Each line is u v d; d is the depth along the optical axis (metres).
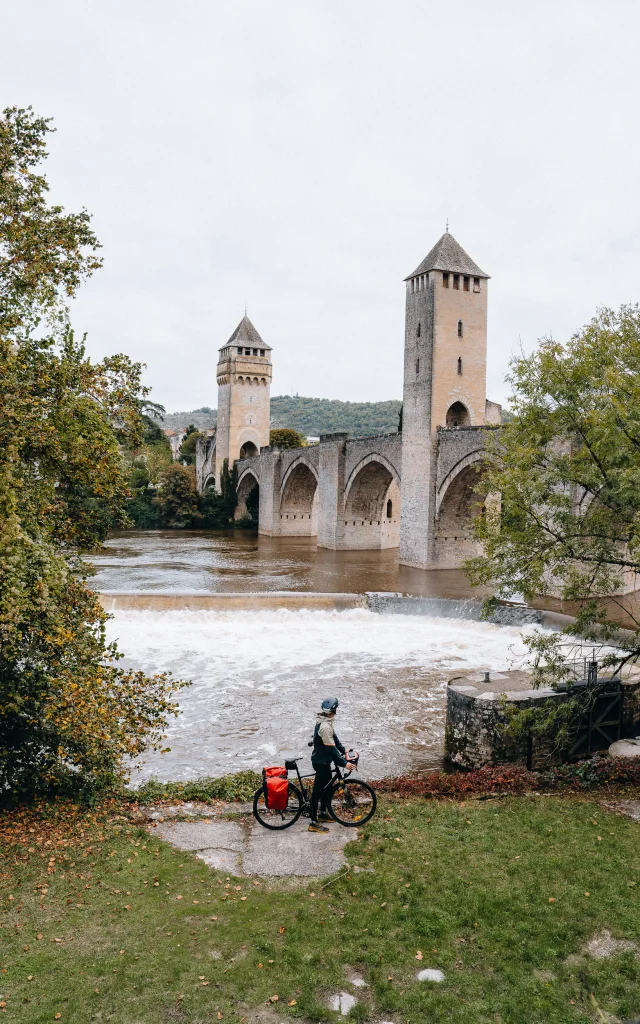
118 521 14.78
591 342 14.96
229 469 107.31
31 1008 7.46
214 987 7.83
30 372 13.08
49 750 13.39
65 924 8.97
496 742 18.59
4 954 8.34
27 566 11.30
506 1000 7.68
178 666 28.34
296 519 90.94
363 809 12.45
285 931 8.80
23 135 14.06
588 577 15.47
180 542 81.12
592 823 12.29
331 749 11.60
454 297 55.66
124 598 37.22
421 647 31.33
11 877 10.14
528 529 15.30
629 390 13.91
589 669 19.94
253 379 111.12
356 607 38.59
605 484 14.66
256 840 11.45
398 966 8.23
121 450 14.98
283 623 35.66
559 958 8.42
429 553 55.59
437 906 9.41
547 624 33.44
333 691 25.59
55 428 12.70
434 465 55.44
